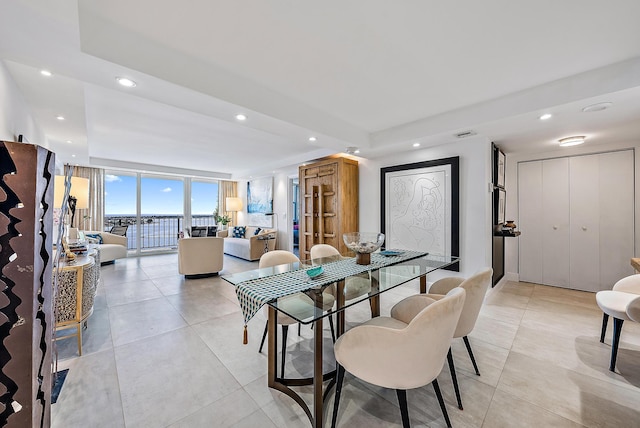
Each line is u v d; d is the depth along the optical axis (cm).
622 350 224
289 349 230
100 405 162
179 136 404
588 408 159
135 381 185
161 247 747
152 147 476
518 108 253
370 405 163
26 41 144
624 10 149
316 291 175
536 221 423
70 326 215
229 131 377
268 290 168
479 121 280
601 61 202
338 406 150
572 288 394
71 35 140
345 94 260
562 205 401
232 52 191
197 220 800
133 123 340
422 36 173
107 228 658
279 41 178
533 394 172
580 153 387
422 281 263
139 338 247
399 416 154
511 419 151
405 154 417
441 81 233
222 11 150
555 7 147
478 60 200
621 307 198
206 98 212
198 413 157
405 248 412
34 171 104
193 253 447
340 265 236
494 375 192
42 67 170
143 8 148
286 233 670
